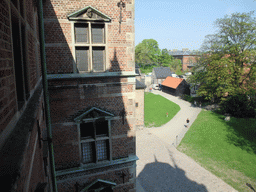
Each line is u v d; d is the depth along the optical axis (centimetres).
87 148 809
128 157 854
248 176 1614
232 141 2231
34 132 324
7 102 223
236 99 3041
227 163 1811
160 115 3275
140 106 2533
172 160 1850
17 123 264
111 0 719
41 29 505
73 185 795
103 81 758
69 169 777
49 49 688
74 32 707
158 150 2042
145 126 2747
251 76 2983
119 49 755
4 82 212
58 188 780
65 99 731
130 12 745
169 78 5566
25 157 208
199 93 3456
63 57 705
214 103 3812
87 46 725
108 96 777
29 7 495
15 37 325
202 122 2853
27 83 392
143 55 8488
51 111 726
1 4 212
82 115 744
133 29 758
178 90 4884
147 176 1603
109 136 805
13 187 145
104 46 741
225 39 3183
